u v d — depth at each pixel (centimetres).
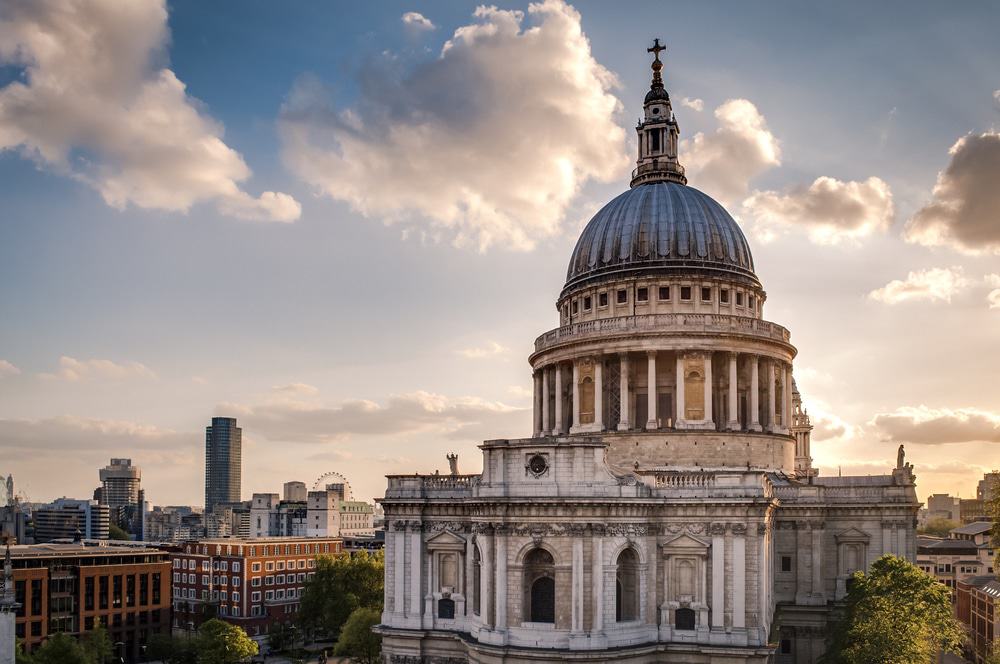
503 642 8944
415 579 10088
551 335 12500
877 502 11262
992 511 9794
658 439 11244
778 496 11394
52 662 12925
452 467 11400
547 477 9194
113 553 17125
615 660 8775
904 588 9506
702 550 9156
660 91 13788
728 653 8881
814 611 11156
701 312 11962
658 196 12825
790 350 12275
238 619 19700
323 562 18038
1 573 15000
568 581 8925
